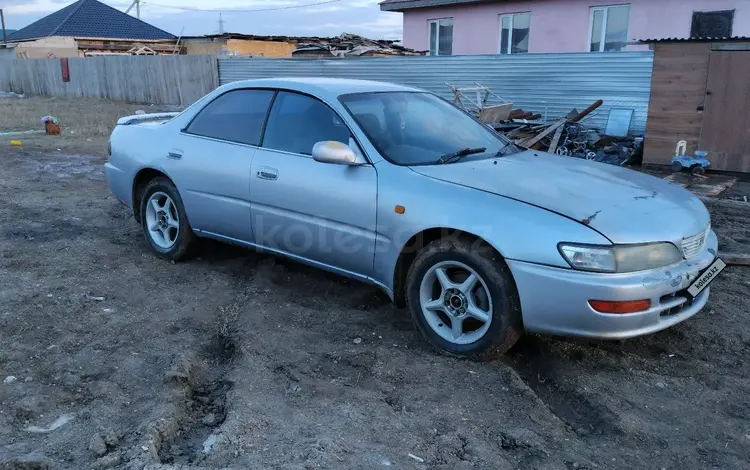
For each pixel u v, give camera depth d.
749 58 9.72
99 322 4.13
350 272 4.24
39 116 18.56
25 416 3.03
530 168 4.18
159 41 36.16
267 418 3.03
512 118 13.01
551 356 3.80
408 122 4.50
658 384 3.48
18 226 6.39
